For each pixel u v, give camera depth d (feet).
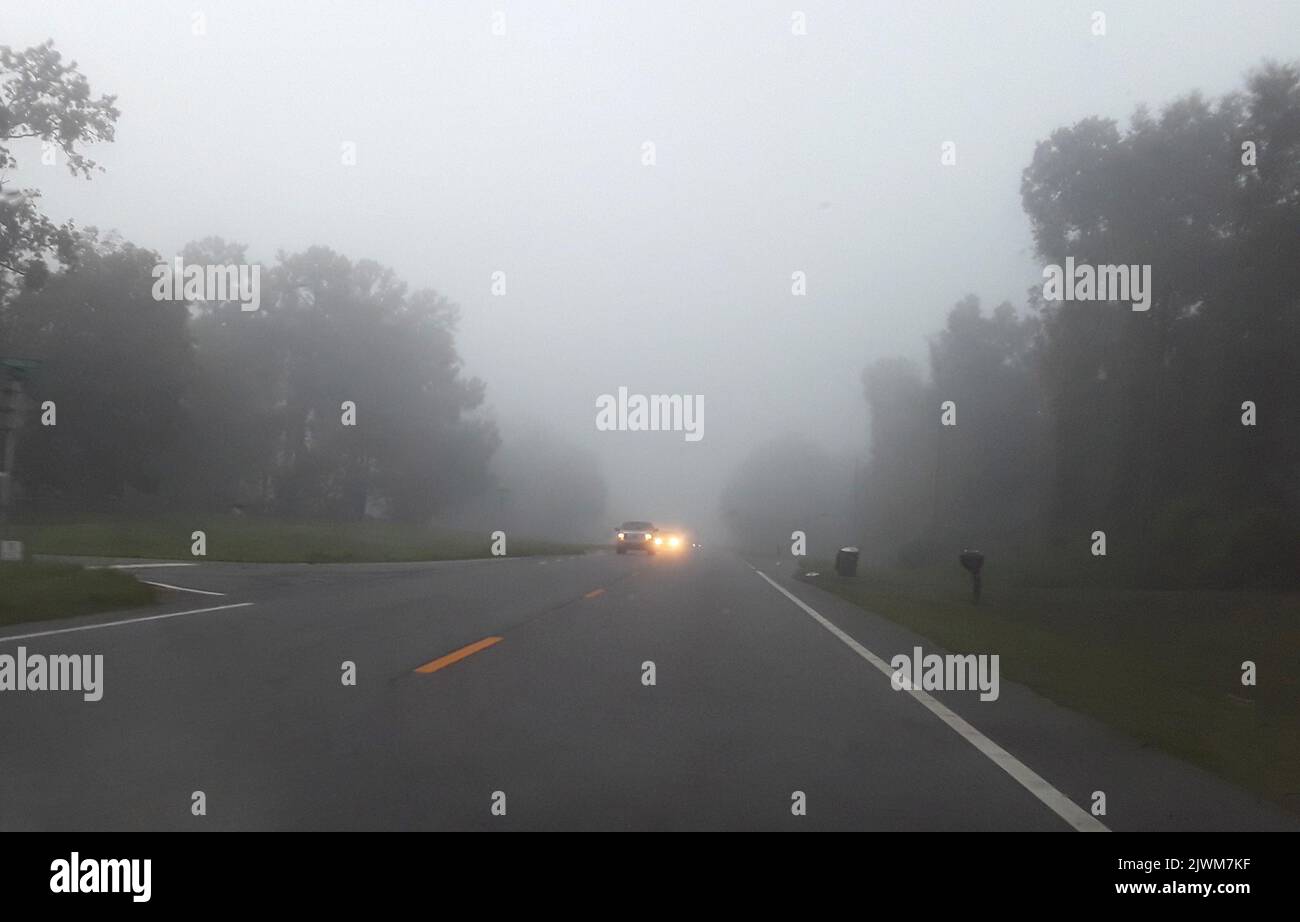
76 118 139.85
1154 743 32.30
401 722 32.37
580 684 40.40
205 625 54.54
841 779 27.09
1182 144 135.03
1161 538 123.75
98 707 33.32
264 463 260.83
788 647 53.88
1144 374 134.82
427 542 171.01
